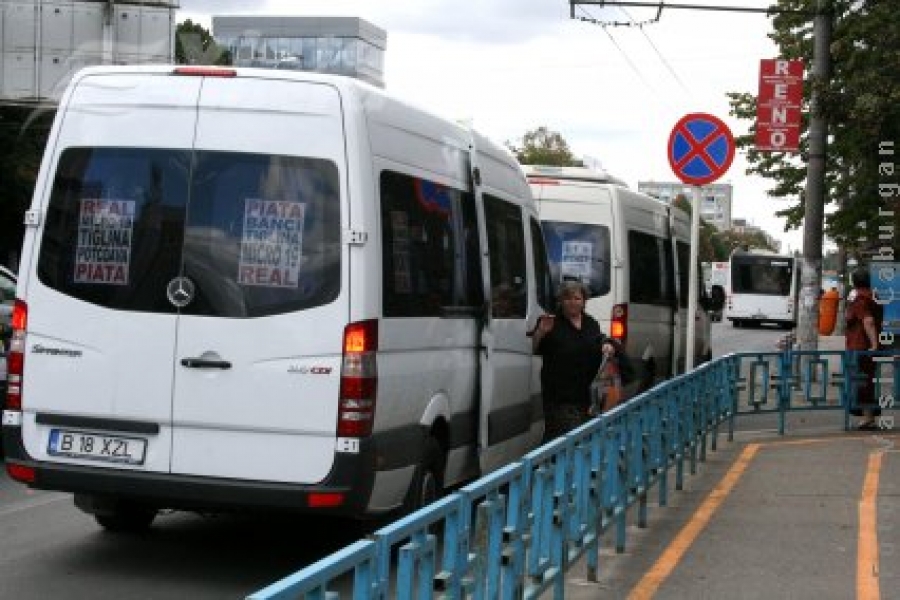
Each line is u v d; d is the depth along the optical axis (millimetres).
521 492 5379
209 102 7473
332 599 3326
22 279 7602
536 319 10969
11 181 33031
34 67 28047
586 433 6785
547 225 14586
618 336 14406
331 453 7176
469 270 8969
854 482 11508
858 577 7914
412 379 7832
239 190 7395
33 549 8391
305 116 7367
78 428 7465
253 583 7652
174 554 8344
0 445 12438
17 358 7578
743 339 49531
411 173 7992
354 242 7250
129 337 7398
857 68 18094
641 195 16016
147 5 28203
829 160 25031
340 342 7199
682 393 10922
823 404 15531
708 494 10844
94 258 7512
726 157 13086
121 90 7598
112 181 7543
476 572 4656
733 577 7871
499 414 9742
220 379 7289
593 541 7195
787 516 9883
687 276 19094
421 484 8102
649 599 7285
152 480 7312
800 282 20062
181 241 7414
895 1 17672
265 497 7195
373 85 8156
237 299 7312
